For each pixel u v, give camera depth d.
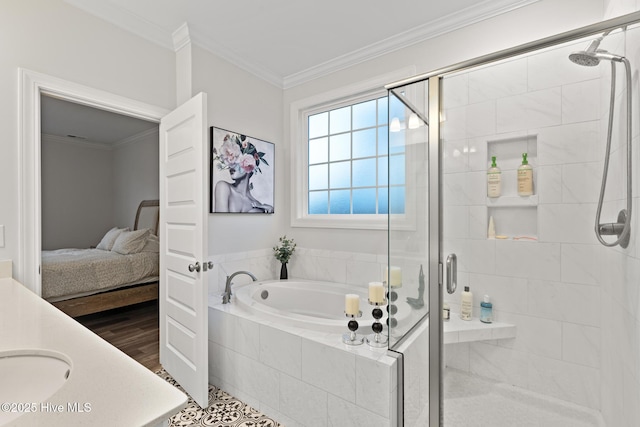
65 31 1.88
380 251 2.63
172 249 2.26
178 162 2.15
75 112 4.05
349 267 2.79
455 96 2.11
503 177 1.98
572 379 1.78
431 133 1.73
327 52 2.70
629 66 1.30
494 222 2.01
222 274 2.64
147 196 5.14
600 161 1.69
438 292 1.70
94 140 5.62
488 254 2.02
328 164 3.10
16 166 1.69
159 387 0.61
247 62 2.82
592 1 1.79
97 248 4.56
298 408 1.72
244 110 2.83
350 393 1.54
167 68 2.42
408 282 1.75
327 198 3.10
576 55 1.48
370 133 2.83
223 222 2.66
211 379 2.21
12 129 1.68
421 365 1.70
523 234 1.93
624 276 1.38
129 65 2.19
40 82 1.77
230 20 2.25
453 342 1.97
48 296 2.98
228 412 1.87
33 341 0.82
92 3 1.98
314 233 3.03
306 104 3.08
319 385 1.64
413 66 2.42
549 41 1.41
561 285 1.82
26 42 1.73
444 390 1.88
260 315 2.01
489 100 2.01
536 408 1.77
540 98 1.86
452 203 2.12
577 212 1.77
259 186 2.96
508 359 1.93
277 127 3.20
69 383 0.62
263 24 2.30
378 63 2.62
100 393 0.59
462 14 2.16
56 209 5.41
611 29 1.29
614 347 1.51
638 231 1.25
